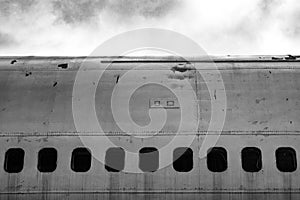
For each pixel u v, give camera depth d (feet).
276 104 36.06
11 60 40.19
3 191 34.68
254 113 35.68
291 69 38.32
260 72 37.99
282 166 34.78
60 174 34.65
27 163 34.96
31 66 39.24
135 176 34.40
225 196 34.09
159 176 34.32
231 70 38.17
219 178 34.30
